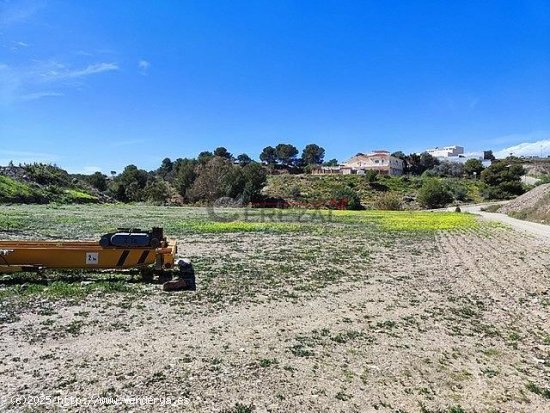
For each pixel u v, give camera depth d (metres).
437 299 13.16
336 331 9.95
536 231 35.97
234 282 14.29
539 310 12.30
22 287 12.33
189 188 94.12
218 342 8.94
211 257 19.23
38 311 10.43
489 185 111.81
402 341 9.47
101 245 13.57
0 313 10.20
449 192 102.38
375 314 11.40
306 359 8.25
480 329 10.51
